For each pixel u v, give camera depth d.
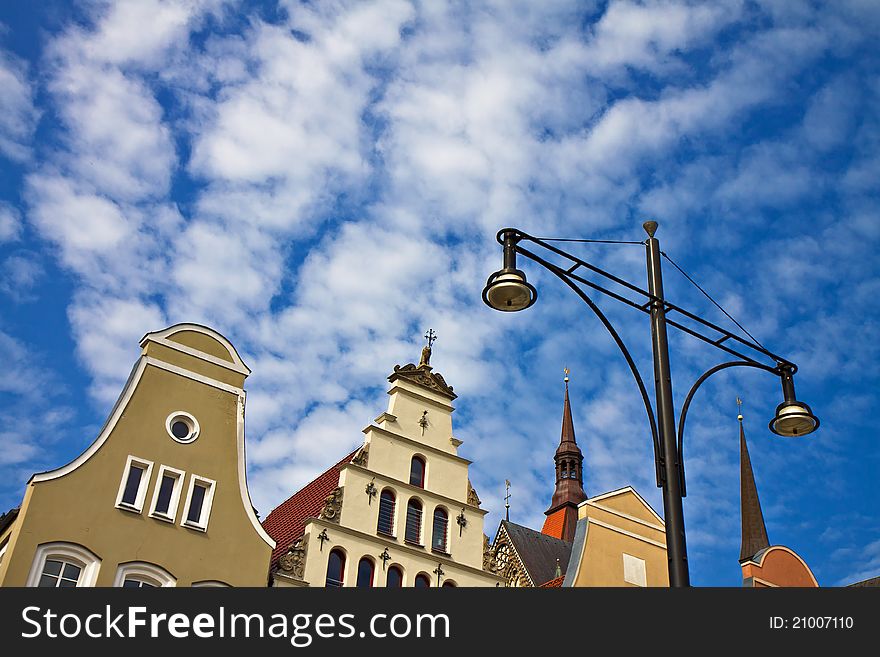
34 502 22.38
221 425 26.09
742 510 72.56
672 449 12.80
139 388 25.25
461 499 30.27
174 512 24.20
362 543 27.44
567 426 106.88
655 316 13.98
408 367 31.70
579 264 14.21
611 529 29.02
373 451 29.27
